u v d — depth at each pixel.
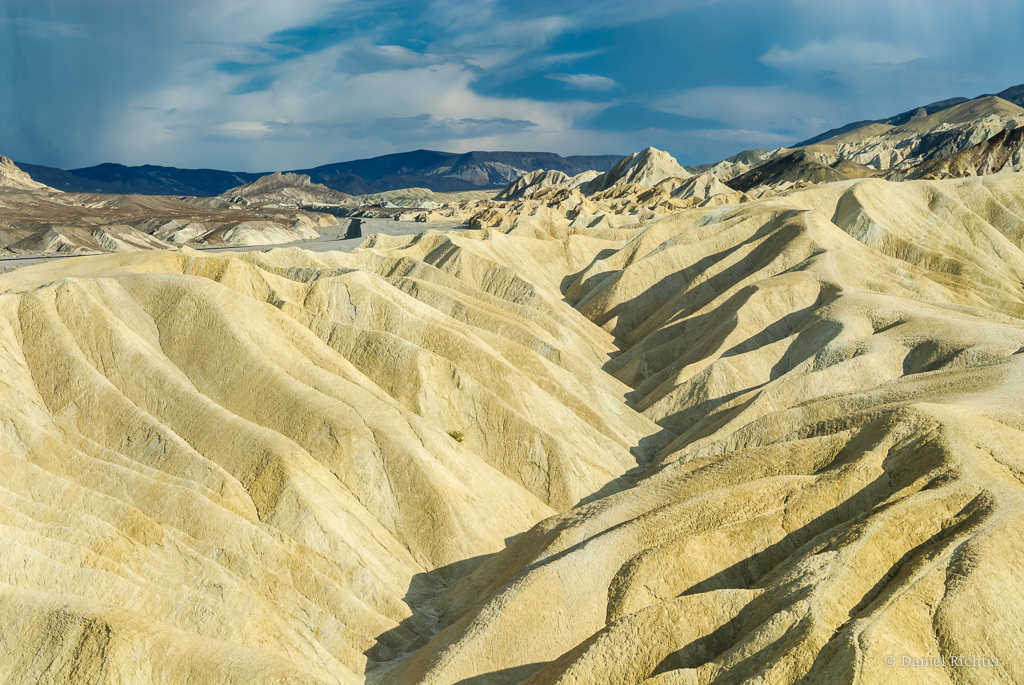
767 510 36.12
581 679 27.92
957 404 42.84
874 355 65.12
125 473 42.94
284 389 51.03
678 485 41.75
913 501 32.31
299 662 34.72
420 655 35.97
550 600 34.59
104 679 28.98
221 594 36.75
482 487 51.78
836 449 40.66
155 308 54.72
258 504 43.75
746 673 24.86
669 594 32.97
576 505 55.53
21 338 49.53
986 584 26.78
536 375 67.81
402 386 57.66
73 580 34.56
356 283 67.56
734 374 72.75
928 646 25.08
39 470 41.41
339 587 40.19
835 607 26.98
